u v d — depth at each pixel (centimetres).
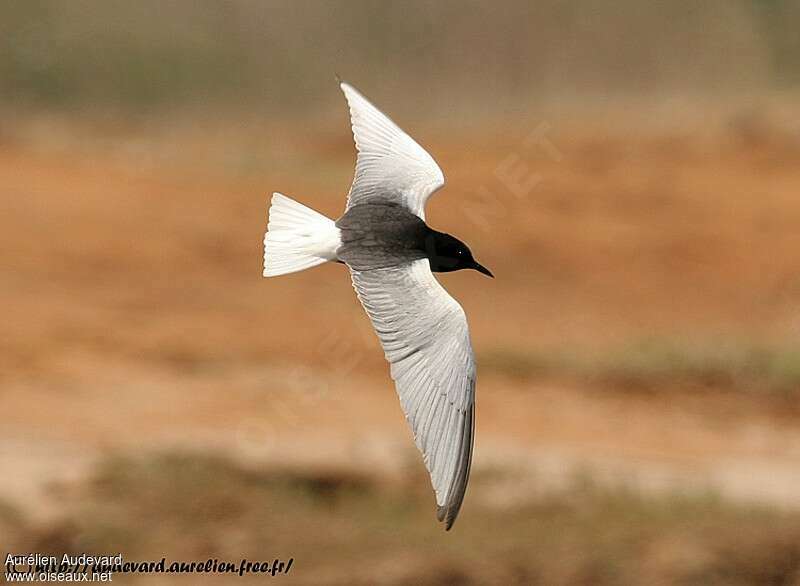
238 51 3369
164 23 3338
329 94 3384
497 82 3438
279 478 1248
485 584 1116
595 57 3506
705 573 1126
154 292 1955
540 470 1295
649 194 2494
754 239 2317
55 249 2069
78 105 3155
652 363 1700
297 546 1151
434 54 3472
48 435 1327
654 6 3606
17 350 1641
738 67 3534
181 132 3062
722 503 1239
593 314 2023
